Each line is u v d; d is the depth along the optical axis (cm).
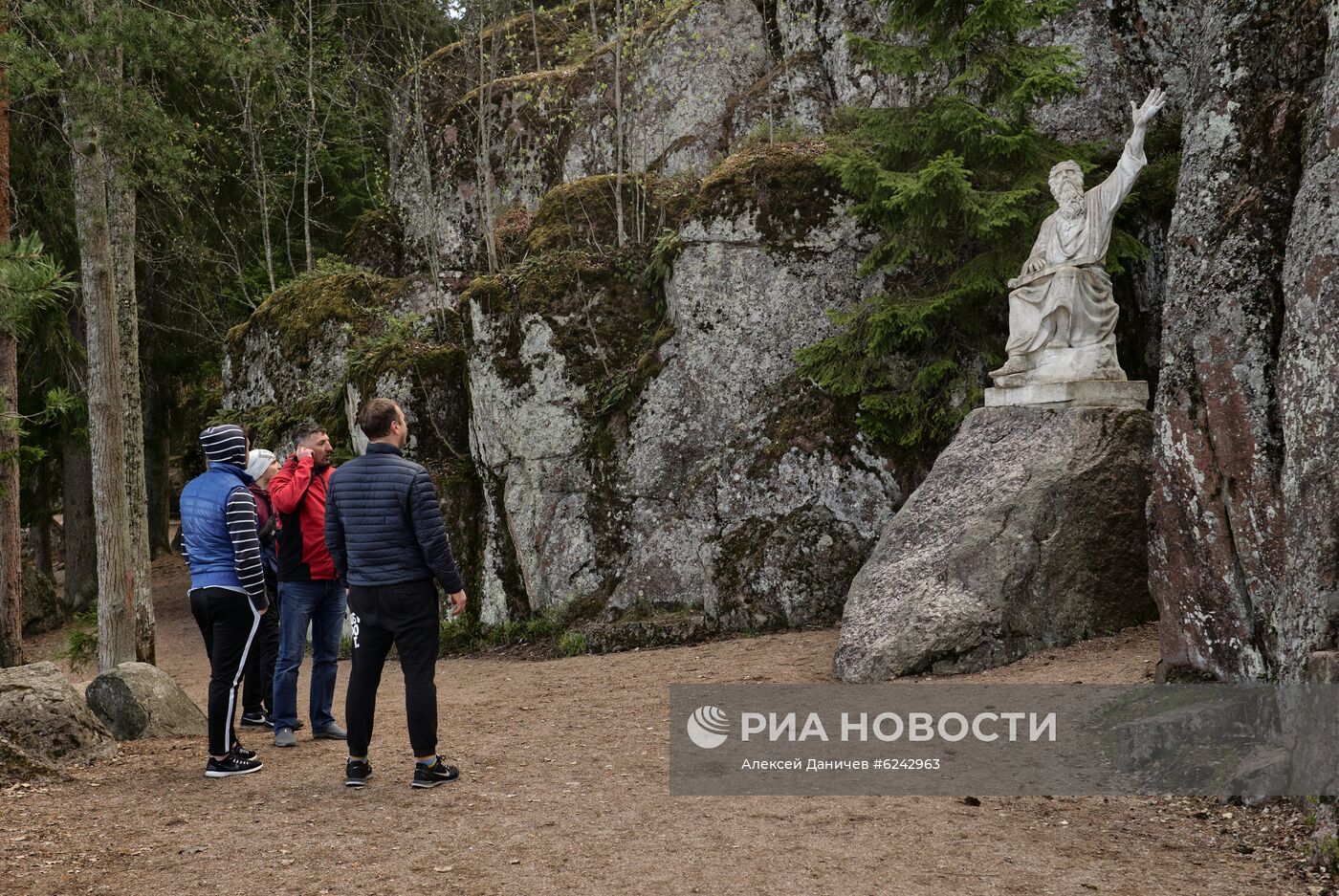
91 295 1015
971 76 976
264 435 1555
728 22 1602
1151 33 1198
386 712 746
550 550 1231
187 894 374
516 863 400
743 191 1196
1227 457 567
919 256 1132
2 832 454
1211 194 605
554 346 1266
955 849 412
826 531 1070
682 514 1172
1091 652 724
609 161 1622
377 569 502
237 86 1723
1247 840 416
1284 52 585
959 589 758
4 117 1097
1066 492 773
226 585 543
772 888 370
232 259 2023
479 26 1816
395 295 1590
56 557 2539
